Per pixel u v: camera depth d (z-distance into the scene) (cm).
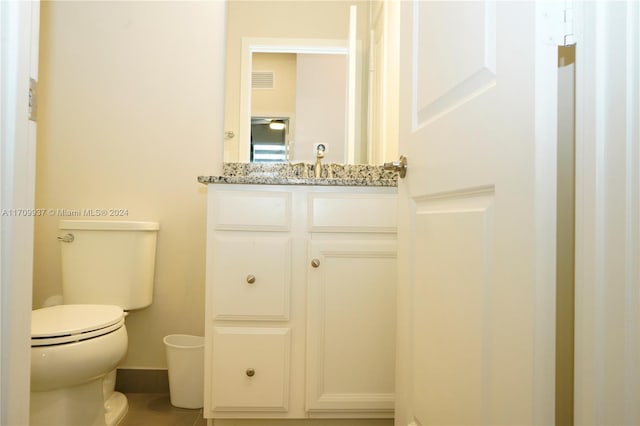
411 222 95
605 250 46
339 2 185
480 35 64
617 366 44
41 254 177
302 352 130
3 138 52
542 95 50
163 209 180
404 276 98
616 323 44
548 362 49
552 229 49
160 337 179
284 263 129
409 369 94
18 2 53
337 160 185
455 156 72
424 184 86
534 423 50
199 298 180
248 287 128
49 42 178
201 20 182
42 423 120
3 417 52
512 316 55
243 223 129
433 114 84
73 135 178
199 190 181
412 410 92
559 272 54
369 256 131
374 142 185
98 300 156
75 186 178
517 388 54
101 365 121
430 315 82
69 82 178
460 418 68
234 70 183
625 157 44
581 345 47
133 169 179
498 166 58
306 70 186
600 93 46
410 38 97
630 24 44
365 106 187
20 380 56
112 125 179
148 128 180
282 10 185
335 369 130
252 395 127
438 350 77
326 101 186
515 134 54
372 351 130
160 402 166
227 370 127
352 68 186
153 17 181
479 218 63
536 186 50
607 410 45
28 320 57
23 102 54
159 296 179
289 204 130
